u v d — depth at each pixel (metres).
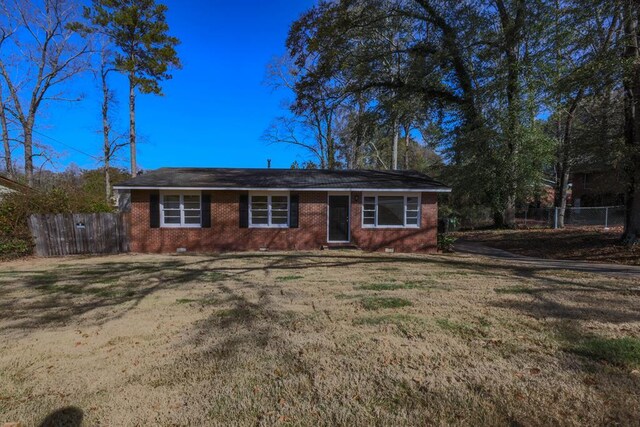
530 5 15.23
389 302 6.04
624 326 4.70
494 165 20.69
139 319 5.49
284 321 5.17
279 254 13.22
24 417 2.99
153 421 2.89
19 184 17.66
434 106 20.22
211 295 6.86
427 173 29.12
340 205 15.11
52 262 11.87
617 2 10.67
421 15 18.47
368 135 20.70
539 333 4.48
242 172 17.45
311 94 18.50
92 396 3.28
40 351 4.33
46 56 25.80
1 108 25.36
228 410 3.01
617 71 11.15
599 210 23.20
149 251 14.48
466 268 9.81
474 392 3.16
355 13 17.41
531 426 2.69
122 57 27.83
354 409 2.97
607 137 12.67
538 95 17.64
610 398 3.01
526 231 21.11
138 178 15.22
